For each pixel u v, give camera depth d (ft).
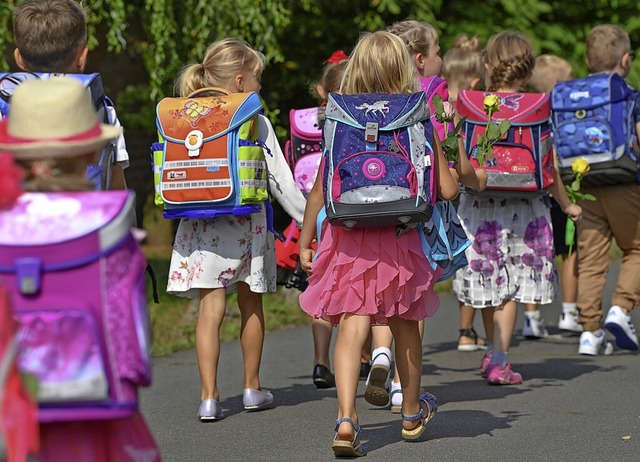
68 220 15.85
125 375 15.61
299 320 55.42
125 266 15.93
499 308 38.42
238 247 33.01
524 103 36.81
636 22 85.92
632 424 31.65
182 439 30.91
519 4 81.46
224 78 34.09
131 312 15.65
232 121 31.94
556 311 58.29
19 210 15.97
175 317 53.93
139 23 71.97
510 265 38.11
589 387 37.58
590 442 29.58
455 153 28.60
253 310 34.50
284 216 73.00
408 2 79.00
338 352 27.78
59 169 16.84
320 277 27.86
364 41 28.37
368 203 26.14
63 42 24.97
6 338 14.32
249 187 31.89
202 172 31.78
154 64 63.52
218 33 59.26
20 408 14.26
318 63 80.84
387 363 31.14
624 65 44.78
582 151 43.14
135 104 78.54
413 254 27.27
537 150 36.73
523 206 38.14
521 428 31.32
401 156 26.53
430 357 44.98
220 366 43.39
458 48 43.88
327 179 26.73
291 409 34.83
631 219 43.93
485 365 40.14
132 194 16.34
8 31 57.26
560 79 50.85
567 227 48.91
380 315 28.30
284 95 81.05
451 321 55.06
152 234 79.46
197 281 32.94
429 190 26.50
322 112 37.40
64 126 16.69
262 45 59.72
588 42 44.96
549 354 45.50
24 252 15.62
